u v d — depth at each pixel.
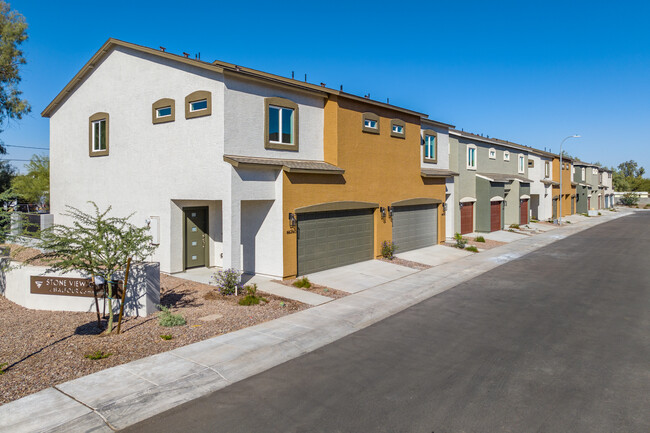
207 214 17.22
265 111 15.26
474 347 9.44
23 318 10.80
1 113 31.39
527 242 28.69
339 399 6.97
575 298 13.95
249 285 14.47
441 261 20.56
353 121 18.25
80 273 11.07
